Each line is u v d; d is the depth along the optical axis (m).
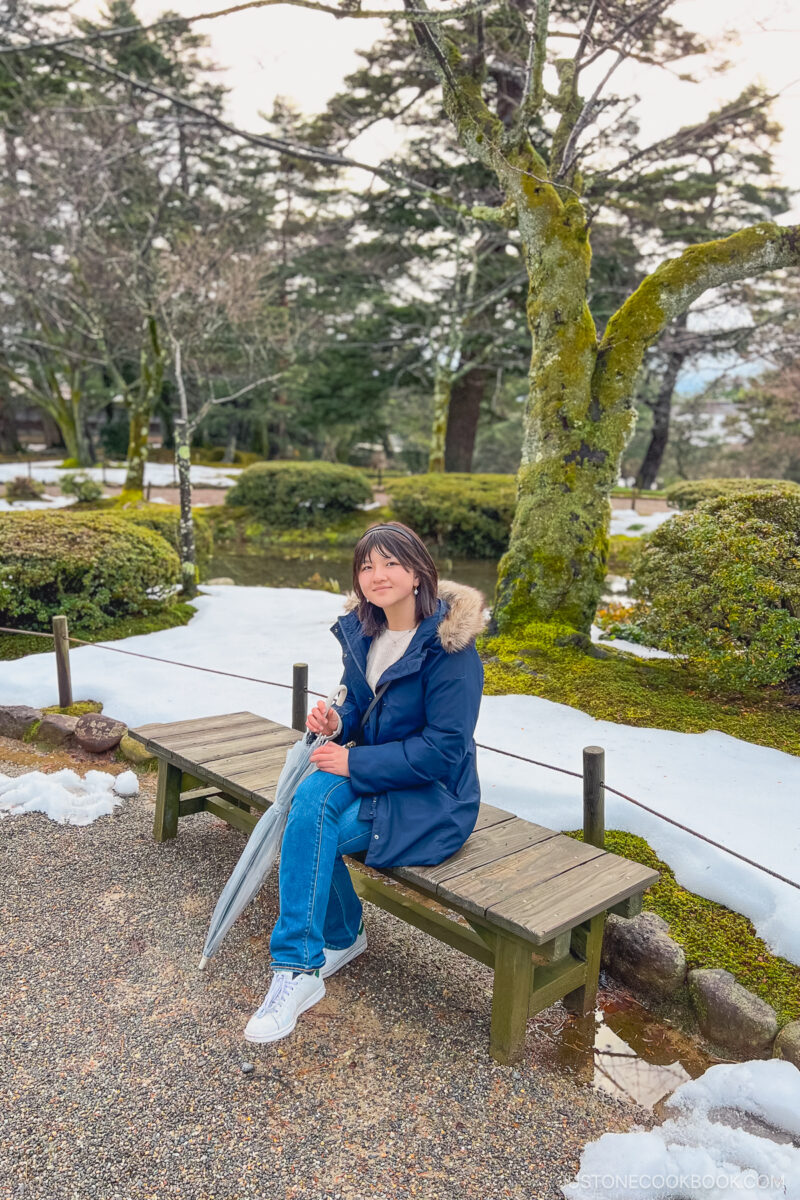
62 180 12.97
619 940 2.75
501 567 5.91
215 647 6.16
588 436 5.57
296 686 3.94
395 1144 1.99
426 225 20.23
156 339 15.38
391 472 28.84
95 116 12.72
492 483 15.04
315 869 2.29
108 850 3.44
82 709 4.89
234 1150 1.94
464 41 7.16
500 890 2.25
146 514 8.77
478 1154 1.97
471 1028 2.44
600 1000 2.68
